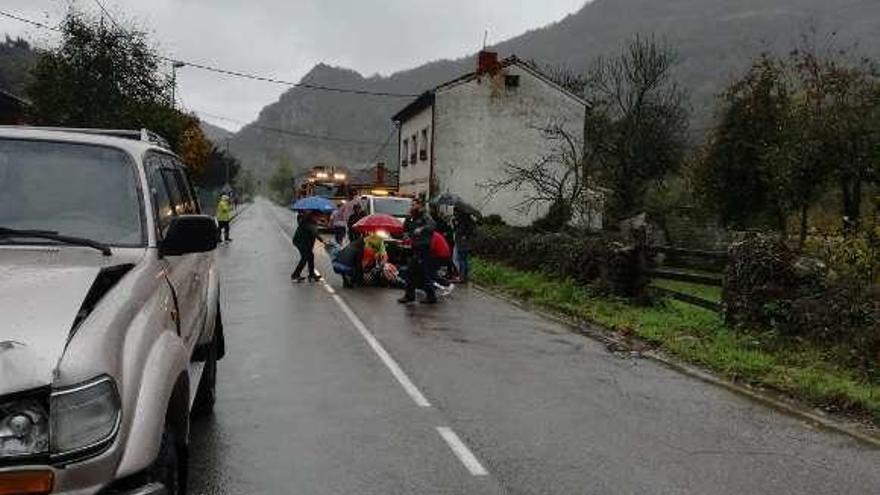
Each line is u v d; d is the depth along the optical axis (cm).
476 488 564
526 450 656
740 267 1239
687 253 1495
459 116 3859
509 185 3847
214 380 734
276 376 892
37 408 310
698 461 643
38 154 473
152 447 346
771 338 1121
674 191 3669
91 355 328
